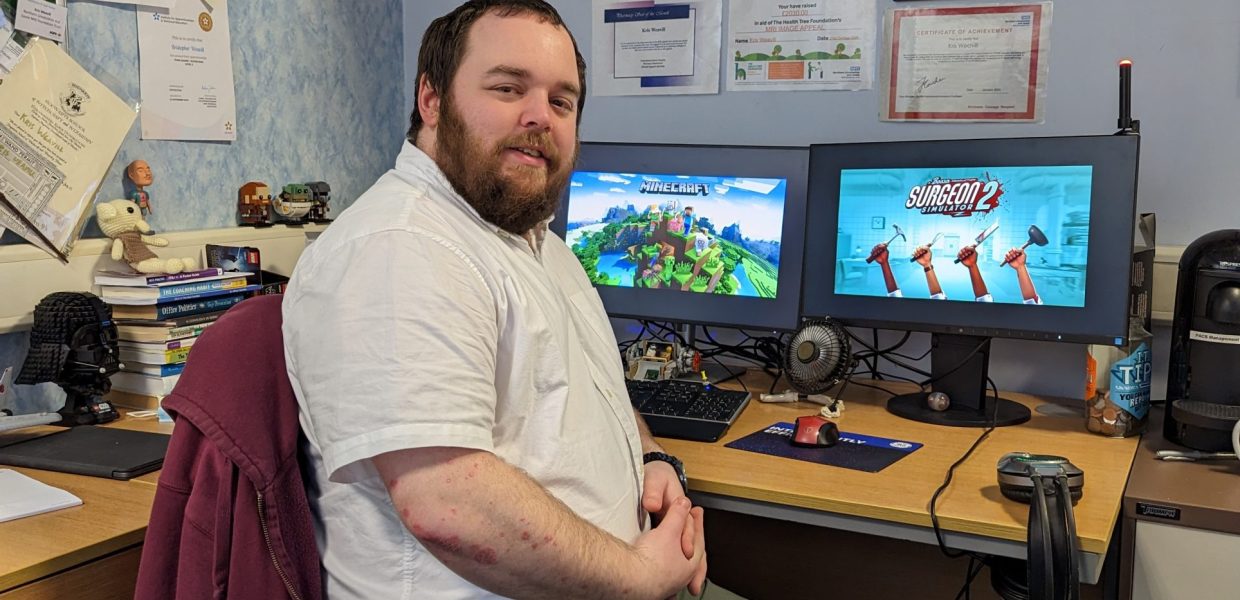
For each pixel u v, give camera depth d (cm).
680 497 130
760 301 190
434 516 95
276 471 102
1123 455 152
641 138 223
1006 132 192
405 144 121
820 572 209
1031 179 165
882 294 179
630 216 199
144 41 183
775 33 207
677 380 192
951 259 172
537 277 117
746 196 190
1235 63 174
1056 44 186
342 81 229
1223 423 150
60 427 159
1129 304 159
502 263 110
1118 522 137
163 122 188
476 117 114
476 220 116
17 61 163
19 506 120
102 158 174
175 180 191
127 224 175
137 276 170
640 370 195
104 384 163
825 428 154
